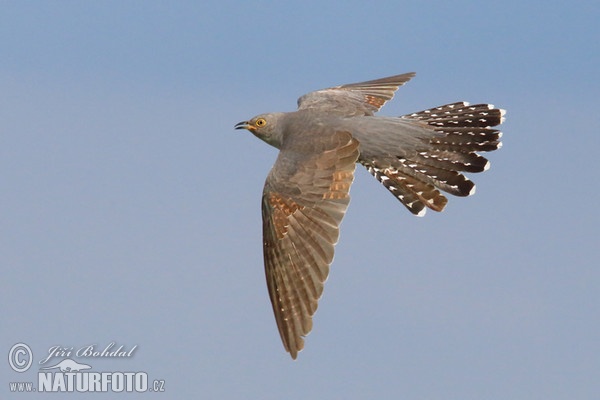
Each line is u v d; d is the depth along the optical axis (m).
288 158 13.18
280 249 12.52
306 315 12.15
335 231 12.41
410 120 14.46
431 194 14.11
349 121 14.35
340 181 12.73
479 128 14.25
